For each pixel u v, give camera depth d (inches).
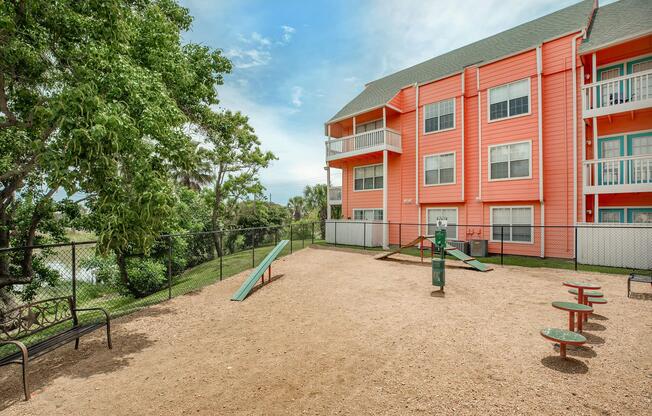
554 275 404.2
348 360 182.2
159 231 223.6
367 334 222.5
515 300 298.2
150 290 652.7
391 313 267.6
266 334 228.7
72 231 576.4
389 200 784.9
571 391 144.7
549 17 674.8
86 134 163.5
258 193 1020.5
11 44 227.5
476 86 643.5
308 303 305.1
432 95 706.8
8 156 380.5
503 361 176.6
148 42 347.3
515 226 580.4
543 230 547.5
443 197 680.4
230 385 157.1
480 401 137.8
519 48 610.5
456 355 185.5
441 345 200.4
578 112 516.1
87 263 576.7
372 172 829.8
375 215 822.5
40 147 187.5
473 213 641.0
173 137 250.8
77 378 166.9
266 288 370.9
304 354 192.1
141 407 138.8
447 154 679.1
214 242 939.3
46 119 206.8
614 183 468.1
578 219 514.6
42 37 239.8
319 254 641.0
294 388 152.9
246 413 133.1
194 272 663.8
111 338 225.8
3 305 450.3
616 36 463.2
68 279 563.5
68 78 237.9
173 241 697.6
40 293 537.6
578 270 431.5
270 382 159.3
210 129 700.0
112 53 223.1
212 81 583.2
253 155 930.1
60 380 164.9
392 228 770.8
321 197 1274.6
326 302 306.2
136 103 213.0
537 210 557.0
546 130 549.0
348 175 884.0
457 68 703.7
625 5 553.3
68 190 180.9
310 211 1435.8
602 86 482.3
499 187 598.2
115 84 205.2
